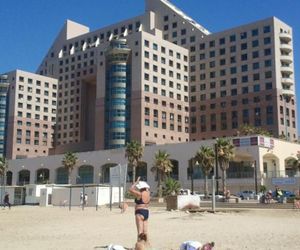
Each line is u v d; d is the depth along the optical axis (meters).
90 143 152.75
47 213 45.34
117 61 137.88
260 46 135.00
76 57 174.00
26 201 77.94
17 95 168.62
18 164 128.75
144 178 101.44
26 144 168.50
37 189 77.19
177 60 146.38
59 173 119.62
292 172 84.12
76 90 172.25
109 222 30.27
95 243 17.52
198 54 148.25
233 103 137.88
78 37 178.38
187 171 94.38
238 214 38.66
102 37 170.25
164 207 55.19
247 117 134.12
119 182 46.44
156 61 139.38
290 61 133.88
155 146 99.88
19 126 167.50
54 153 162.00
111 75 138.75
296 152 93.44
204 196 71.75
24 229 25.44
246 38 138.38
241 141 86.19
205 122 143.00
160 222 29.45
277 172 84.62
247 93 135.38
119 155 106.19
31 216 39.81
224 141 80.62
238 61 138.88
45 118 174.88
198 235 20.44
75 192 68.50
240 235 20.34
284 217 35.28
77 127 169.62
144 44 136.75
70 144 157.88
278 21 135.38
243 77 137.12
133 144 99.19
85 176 113.06
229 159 80.38
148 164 100.44
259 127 130.00
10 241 18.69
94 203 64.88
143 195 13.46
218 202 60.94
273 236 19.80
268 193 57.03
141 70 134.50
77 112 170.62
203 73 146.25
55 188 71.38
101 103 140.25
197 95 146.50
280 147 89.62
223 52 142.62
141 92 133.25
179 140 142.38
